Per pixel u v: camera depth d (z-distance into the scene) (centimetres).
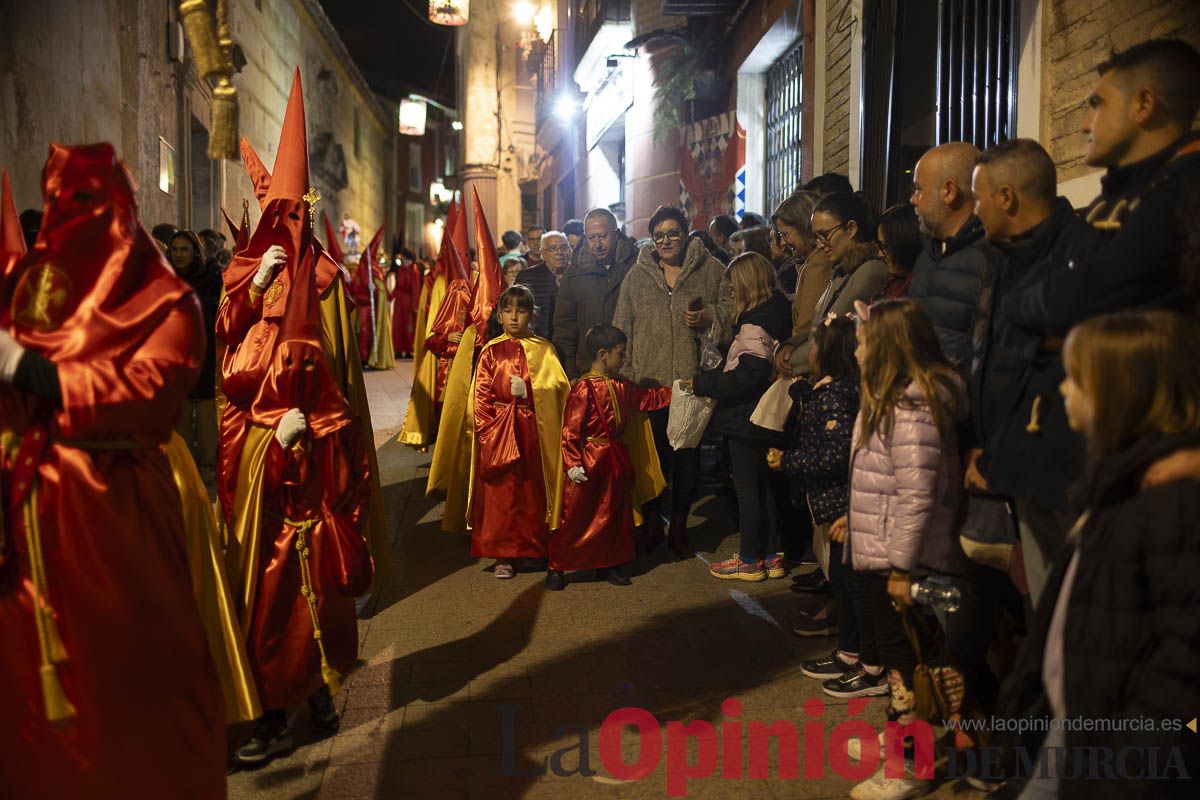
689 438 550
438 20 1903
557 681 401
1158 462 192
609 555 524
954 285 327
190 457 308
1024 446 271
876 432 306
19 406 247
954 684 302
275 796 313
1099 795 194
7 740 241
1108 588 194
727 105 1141
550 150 2334
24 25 826
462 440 612
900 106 664
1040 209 280
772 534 545
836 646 434
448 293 792
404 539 638
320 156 2778
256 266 370
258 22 2034
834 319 402
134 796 244
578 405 519
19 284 245
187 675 256
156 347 249
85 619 240
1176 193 235
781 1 913
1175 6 358
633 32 1353
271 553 343
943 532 303
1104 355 196
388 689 395
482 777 321
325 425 352
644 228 1313
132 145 1148
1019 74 467
